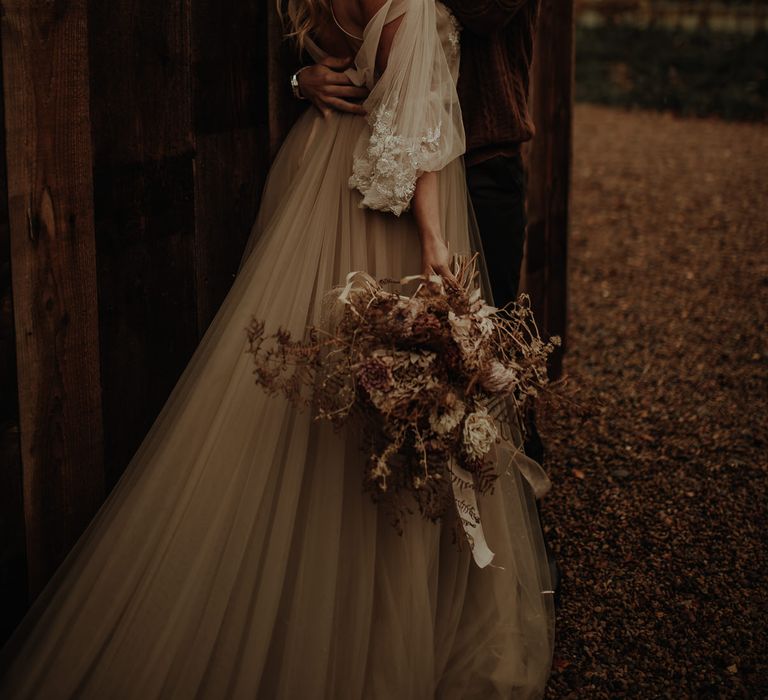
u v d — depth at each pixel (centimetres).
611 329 472
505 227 232
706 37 1027
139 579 182
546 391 191
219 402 190
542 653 213
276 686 184
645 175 750
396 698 190
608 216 660
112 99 181
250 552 185
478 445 177
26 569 178
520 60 224
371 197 193
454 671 205
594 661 231
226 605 181
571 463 331
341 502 190
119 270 189
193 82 200
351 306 177
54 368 176
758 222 639
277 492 189
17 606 178
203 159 207
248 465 186
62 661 176
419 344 173
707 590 260
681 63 1003
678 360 433
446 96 195
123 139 185
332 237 200
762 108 941
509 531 217
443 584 212
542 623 216
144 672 174
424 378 171
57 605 179
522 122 222
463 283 193
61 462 182
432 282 180
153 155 193
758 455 340
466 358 173
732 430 361
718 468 330
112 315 189
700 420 369
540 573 232
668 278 546
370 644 194
